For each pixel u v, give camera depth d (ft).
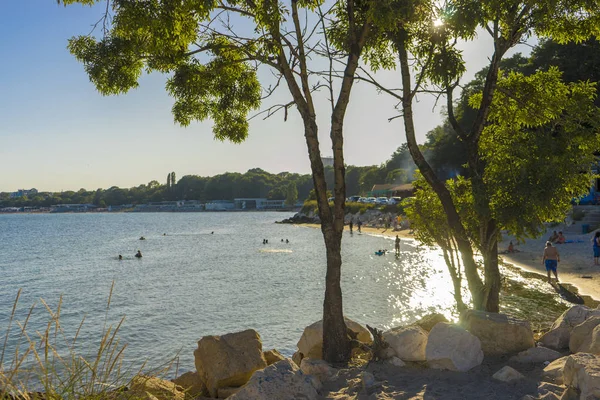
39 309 86.63
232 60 34.47
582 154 30.68
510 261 104.68
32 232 388.16
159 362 52.95
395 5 26.86
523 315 59.06
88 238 304.09
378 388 21.75
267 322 69.82
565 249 110.93
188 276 123.75
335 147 29.53
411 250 167.22
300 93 29.81
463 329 24.97
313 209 453.58
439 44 32.09
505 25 33.01
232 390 27.73
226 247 212.64
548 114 32.60
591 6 30.07
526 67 185.06
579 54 170.09
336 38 32.99
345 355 28.02
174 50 31.07
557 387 19.80
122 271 139.64
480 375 22.97
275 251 186.91
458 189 33.96
